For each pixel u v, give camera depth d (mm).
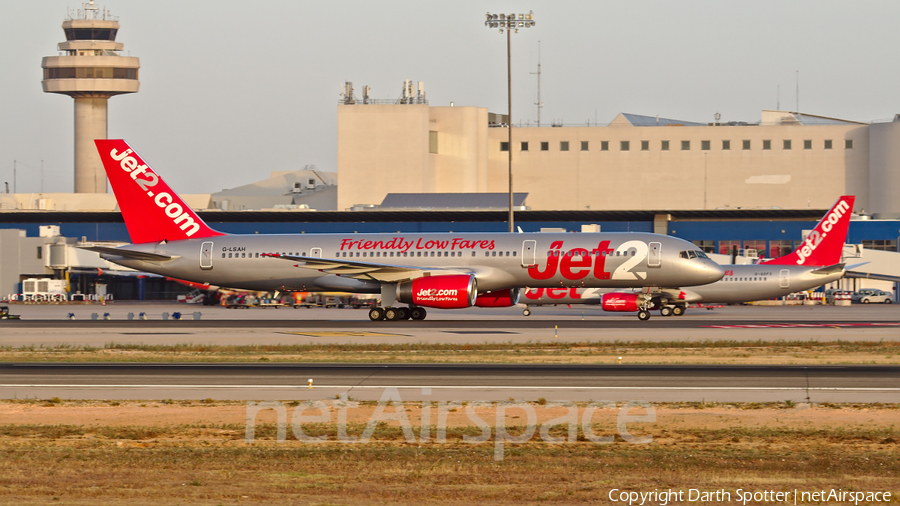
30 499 52875
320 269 185125
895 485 57094
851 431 73125
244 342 143375
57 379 101562
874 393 90188
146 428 75562
